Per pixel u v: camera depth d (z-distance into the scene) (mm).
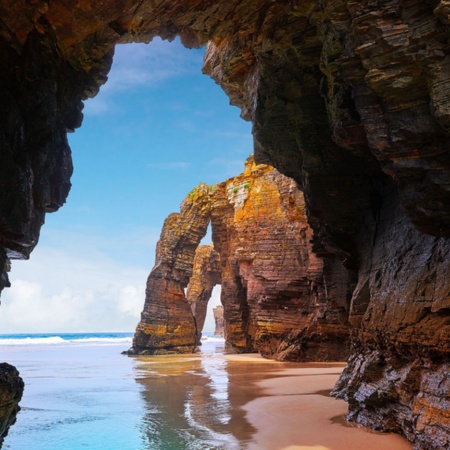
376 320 15727
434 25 9648
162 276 63750
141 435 15758
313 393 23094
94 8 13594
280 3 15820
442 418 10602
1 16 11648
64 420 18500
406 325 13188
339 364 37062
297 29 16641
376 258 17672
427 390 11773
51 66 13398
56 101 13805
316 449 13211
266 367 37438
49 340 139000
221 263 62000
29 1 11938
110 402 22516
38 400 23297
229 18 17000
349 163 18859
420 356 12656
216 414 19016
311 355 40156
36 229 13289
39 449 14406
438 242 12797
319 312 38375
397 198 17219
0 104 11336
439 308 11625
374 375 15695
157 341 61688
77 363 47719
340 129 14008
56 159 14422
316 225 21578
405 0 9992
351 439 13906
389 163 11391
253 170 51938
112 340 147625
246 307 56781
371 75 10523
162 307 63188
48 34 13258
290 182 46406
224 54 20859
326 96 16797
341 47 12102
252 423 17094
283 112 20000
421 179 11211
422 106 10461
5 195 11273
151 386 28156
